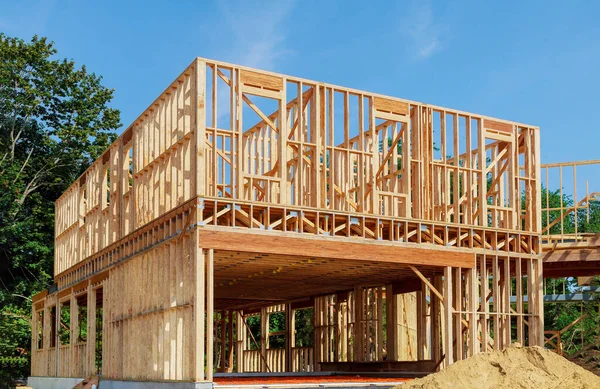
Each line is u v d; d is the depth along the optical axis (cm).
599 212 4697
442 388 1405
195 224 1556
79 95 4266
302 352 2827
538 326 1997
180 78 1697
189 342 1554
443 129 1936
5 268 4038
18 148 4291
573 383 1380
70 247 2741
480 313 1903
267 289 2517
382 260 1775
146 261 1839
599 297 2581
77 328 2580
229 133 1656
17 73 4081
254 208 1641
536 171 2061
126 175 2100
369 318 2442
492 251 1948
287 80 1727
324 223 1731
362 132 1811
